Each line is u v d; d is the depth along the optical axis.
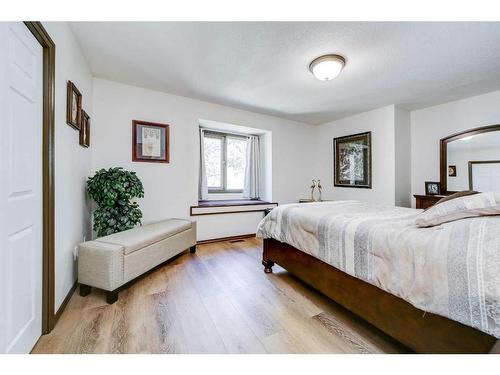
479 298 0.82
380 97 2.99
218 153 3.92
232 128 3.78
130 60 2.19
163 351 1.20
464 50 1.92
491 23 1.58
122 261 1.76
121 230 2.30
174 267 2.43
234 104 3.38
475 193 1.38
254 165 4.12
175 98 3.04
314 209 2.07
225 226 3.55
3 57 0.95
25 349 1.12
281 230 2.11
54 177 1.38
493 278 0.81
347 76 2.42
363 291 1.37
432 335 1.03
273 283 2.07
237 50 1.99
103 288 1.69
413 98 2.99
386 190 3.33
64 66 1.59
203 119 3.28
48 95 1.33
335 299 1.58
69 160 1.71
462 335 0.93
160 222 2.77
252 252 2.96
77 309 1.60
